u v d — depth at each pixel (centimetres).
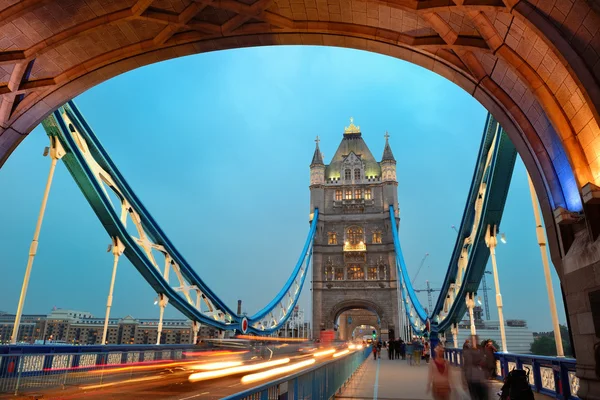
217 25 1253
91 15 1145
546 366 1320
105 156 2666
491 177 1916
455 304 3166
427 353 3381
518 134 1160
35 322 18838
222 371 2033
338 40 1291
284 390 639
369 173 9362
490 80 1134
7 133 1241
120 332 18612
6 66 1162
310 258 8750
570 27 827
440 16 1055
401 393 1386
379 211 8875
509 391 824
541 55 927
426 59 1241
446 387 966
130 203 2995
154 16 1191
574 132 938
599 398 873
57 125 2134
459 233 2817
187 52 1341
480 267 2573
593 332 898
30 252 1722
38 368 1390
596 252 870
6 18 1018
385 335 7794
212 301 4453
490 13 955
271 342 5062
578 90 886
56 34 1154
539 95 966
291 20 1242
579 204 991
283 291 7150
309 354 4025
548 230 1080
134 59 1325
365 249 8419
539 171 1102
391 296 8038
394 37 1213
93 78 1335
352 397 1286
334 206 9006
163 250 3469
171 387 1487
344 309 8400
